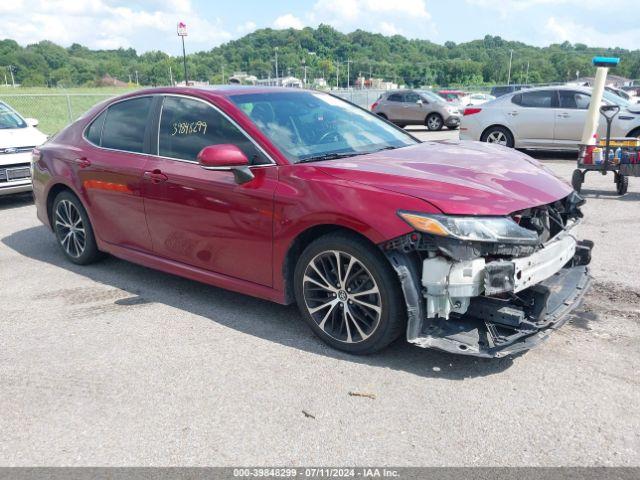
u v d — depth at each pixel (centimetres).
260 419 299
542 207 352
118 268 551
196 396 322
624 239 607
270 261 385
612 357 351
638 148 774
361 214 329
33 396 327
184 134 438
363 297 351
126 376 346
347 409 305
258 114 414
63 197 546
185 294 477
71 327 419
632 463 258
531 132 1241
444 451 269
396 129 484
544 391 316
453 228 307
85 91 4094
